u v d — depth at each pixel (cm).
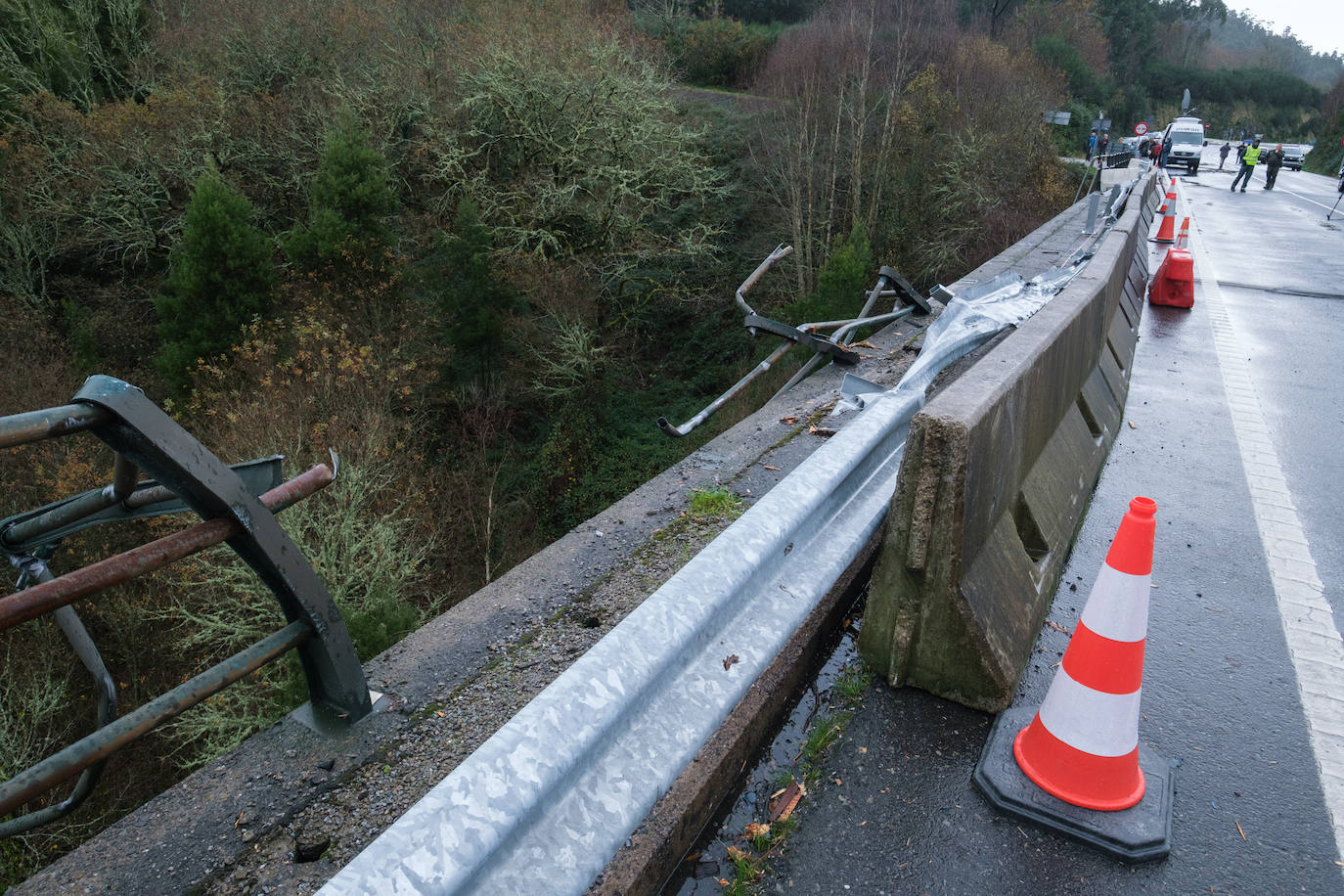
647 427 2364
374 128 2366
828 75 3006
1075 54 4428
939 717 269
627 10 3925
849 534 289
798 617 245
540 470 2073
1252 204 2422
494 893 139
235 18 2506
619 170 2328
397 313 2164
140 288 2308
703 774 225
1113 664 221
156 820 219
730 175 3036
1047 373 350
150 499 206
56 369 2108
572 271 2356
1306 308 1033
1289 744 269
